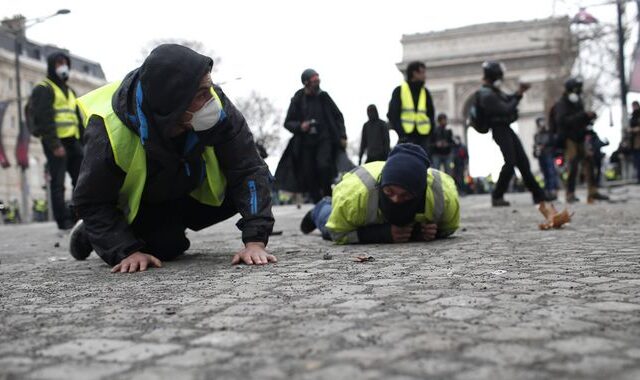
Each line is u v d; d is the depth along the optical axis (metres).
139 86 3.69
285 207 18.59
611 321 2.29
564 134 11.59
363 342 2.07
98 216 4.11
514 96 9.71
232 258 4.64
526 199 15.87
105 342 2.20
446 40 47.88
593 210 9.38
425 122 9.92
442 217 5.34
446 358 1.88
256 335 2.21
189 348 2.08
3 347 2.20
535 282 3.15
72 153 9.55
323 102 9.10
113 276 3.88
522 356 1.89
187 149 3.87
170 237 4.42
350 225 5.31
